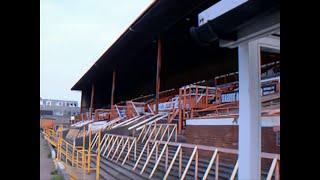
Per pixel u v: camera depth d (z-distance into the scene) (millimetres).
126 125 25500
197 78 36031
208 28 4559
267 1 3680
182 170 12445
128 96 56812
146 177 12898
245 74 4973
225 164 11891
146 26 23828
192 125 15555
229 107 17844
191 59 32594
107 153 21109
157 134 19156
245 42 4723
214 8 4410
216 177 9742
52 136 37688
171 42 27281
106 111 45156
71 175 15031
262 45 5070
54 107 71500
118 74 45250
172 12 21062
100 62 38469
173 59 33281
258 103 4938
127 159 17656
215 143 13539
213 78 33500
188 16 21297
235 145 12305
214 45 5043
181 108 19906
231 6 4105
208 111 20484
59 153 22297
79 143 28078
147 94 49438
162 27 23672
